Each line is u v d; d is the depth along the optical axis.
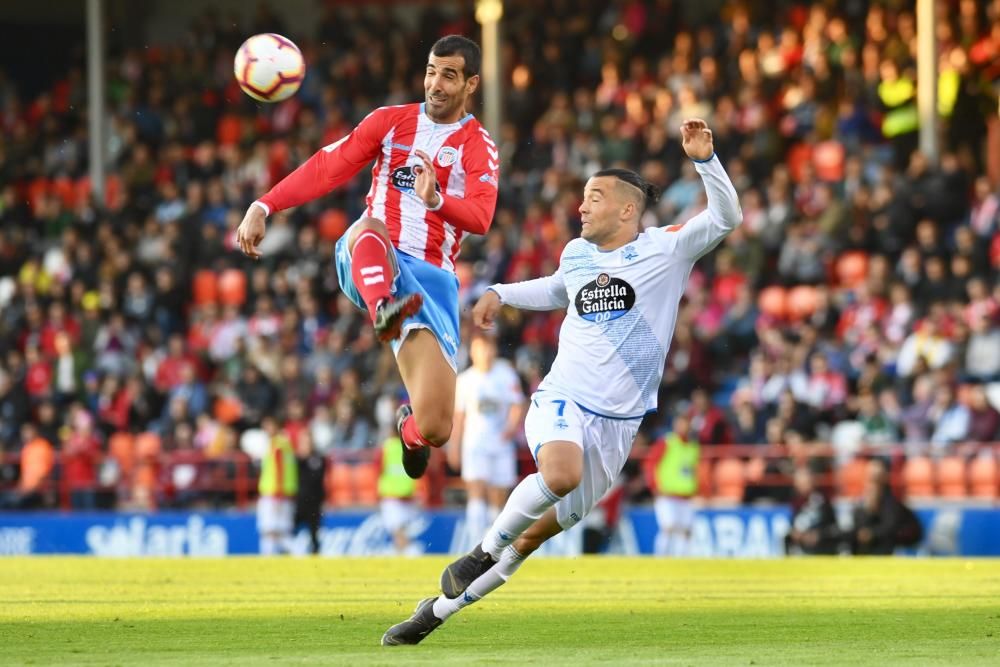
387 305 21.48
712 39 86.38
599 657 19.97
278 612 27.70
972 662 19.25
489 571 21.95
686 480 58.19
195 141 92.19
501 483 54.09
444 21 95.56
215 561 45.34
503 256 73.19
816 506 55.78
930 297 66.44
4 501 68.50
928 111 74.12
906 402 61.84
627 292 22.86
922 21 74.31
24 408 73.94
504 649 21.19
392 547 60.72
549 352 68.00
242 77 24.75
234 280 79.62
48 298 80.75
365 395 69.12
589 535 59.12
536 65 89.81
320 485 59.44
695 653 20.56
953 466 58.75
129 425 72.25
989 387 62.50
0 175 93.56
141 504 67.69
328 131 89.00
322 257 78.25
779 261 73.00
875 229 71.94
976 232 67.56
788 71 82.81
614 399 22.78
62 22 108.75
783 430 61.47
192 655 20.44
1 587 34.22
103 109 88.81
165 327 78.62
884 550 54.28
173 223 81.75
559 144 81.69
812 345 64.81
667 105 81.31
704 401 62.91
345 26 96.69
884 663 19.16
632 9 90.56
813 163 78.00
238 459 67.06
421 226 23.58
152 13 106.06
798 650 21.00
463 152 23.61
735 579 37.41
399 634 21.80
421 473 24.77
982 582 35.75
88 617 26.64
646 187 23.39
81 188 92.56
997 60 80.19
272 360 73.00
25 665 19.22
